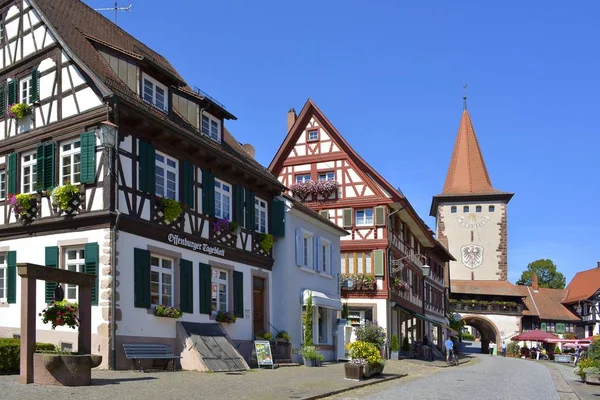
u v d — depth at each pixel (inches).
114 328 666.8
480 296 2888.8
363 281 1441.9
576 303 3105.3
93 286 633.0
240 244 938.1
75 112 721.6
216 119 952.9
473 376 996.6
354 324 1446.9
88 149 695.1
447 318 2465.6
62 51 741.3
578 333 3073.3
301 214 1093.1
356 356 813.2
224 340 823.1
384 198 1464.1
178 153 802.8
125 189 700.0
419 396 639.8
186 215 808.3
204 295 828.0
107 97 683.4
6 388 496.1
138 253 708.0
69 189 697.6
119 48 766.5
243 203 957.2
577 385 917.2
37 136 751.1
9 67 794.8
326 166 1521.9
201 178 851.4
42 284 722.2
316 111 1542.8
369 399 598.2
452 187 3157.0
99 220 682.8
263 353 879.1
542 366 1571.1
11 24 802.2
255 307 982.4
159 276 758.5
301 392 609.3
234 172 930.1
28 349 525.0
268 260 1018.1
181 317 775.7
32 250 738.2
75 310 673.6
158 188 766.5
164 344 739.4
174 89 846.5
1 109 800.3
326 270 1225.4
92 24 874.1
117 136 692.7
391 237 1505.9
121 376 614.2
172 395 518.6
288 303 1030.4
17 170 773.3
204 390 568.4
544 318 3016.7
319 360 985.5
